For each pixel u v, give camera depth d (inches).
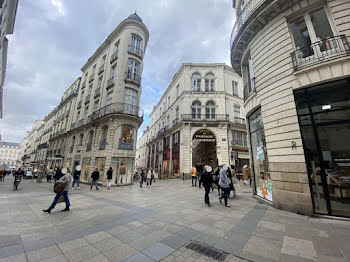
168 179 795.4
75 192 376.8
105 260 100.7
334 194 184.2
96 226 158.1
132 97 645.3
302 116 218.7
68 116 971.3
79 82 996.6
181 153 756.6
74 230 147.5
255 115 313.9
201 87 835.4
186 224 165.5
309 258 103.6
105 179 514.6
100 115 636.7
